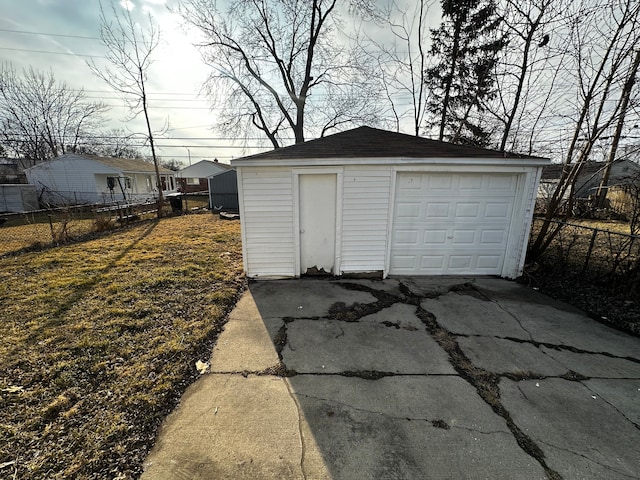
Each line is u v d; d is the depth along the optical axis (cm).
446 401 247
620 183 562
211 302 433
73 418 219
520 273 552
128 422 218
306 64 1522
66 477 176
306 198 528
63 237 837
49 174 2153
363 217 532
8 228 1059
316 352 319
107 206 1588
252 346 330
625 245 488
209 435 210
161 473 181
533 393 258
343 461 192
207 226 1135
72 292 459
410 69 1148
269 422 223
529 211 530
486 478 181
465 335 358
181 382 267
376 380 274
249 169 509
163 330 351
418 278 556
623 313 412
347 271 554
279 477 181
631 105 484
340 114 1543
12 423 212
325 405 242
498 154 525
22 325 356
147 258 660
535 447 203
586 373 287
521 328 376
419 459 194
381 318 400
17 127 2453
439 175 525
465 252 558
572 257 624
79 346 311
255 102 1583
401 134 663
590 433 215
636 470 187
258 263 544
